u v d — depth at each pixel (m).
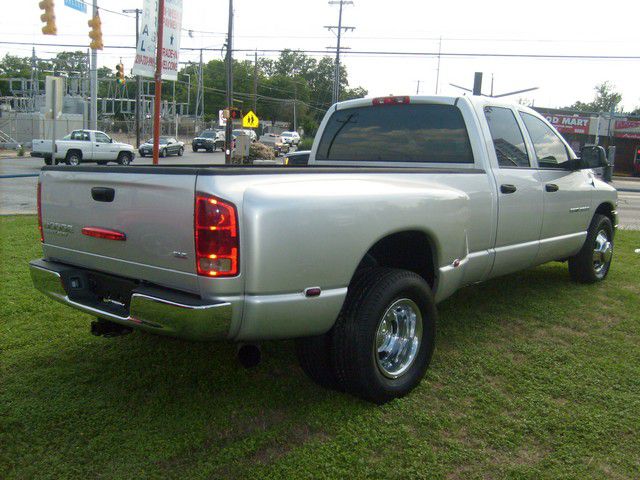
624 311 5.56
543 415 3.52
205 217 2.89
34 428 3.27
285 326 3.13
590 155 5.60
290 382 3.91
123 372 4.01
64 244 3.73
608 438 3.28
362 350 3.41
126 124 65.69
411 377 3.75
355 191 3.38
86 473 2.89
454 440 3.23
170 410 3.51
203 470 2.92
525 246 5.12
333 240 3.22
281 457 3.04
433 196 3.87
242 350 3.21
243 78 114.81
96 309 3.43
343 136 5.51
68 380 3.88
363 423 3.38
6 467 2.92
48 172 3.80
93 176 3.44
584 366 4.24
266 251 2.96
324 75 126.12
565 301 5.83
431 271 4.09
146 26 9.98
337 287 3.29
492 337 4.81
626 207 18.08
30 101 60.25
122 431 3.26
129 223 3.26
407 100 5.09
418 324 3.79
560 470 2.98
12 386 3.77
